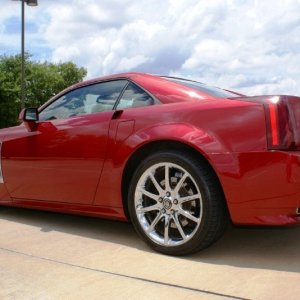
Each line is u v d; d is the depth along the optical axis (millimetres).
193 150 3334
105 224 4457
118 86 4055
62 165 4109
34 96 36906
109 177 3754
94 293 2746
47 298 2697
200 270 3080
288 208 2994
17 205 4715
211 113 3264
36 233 4176
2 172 4727
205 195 3191
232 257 3346
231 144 3121
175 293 2711
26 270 3158
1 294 2771
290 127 3033
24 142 4465
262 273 3000
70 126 4109
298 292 2670
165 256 3402
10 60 35188
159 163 3428
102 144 3803
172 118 3441
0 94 33000
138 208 3559
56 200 4250
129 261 3309
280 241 3734
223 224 3250
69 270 3143
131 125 3650
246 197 3074
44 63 41969
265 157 3006
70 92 4449
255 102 3129
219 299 2605
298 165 2959
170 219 3412
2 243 3852
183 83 3922
